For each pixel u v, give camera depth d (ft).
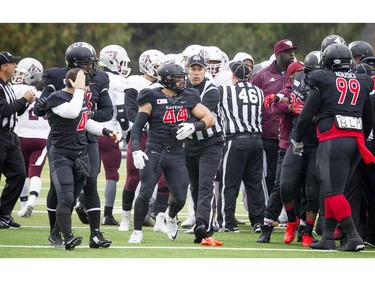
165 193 128.67
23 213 139.85
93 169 107.76
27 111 139.95
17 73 140.87
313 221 115.55
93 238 107.55
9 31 373.40
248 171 130.72
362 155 108.68
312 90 108.99
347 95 108.47
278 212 120.98
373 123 112.98
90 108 112.57
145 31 396.78
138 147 110.42
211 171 114.83
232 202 130.00
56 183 104.32
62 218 104.22
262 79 138.41
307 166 115.75
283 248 112.57
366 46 125.29
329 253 108.37
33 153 140.77
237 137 128.47
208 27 398.83
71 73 103.71
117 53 140.77
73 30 380.37
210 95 115.85
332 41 118.32
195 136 114.73
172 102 111.24
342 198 108.99
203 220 114.11
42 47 377.91
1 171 125.80
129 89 127.54
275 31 401.90
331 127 108.58
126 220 128.57
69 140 104.42
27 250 105.19
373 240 116.57
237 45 397.80
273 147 136.56
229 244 115.75
